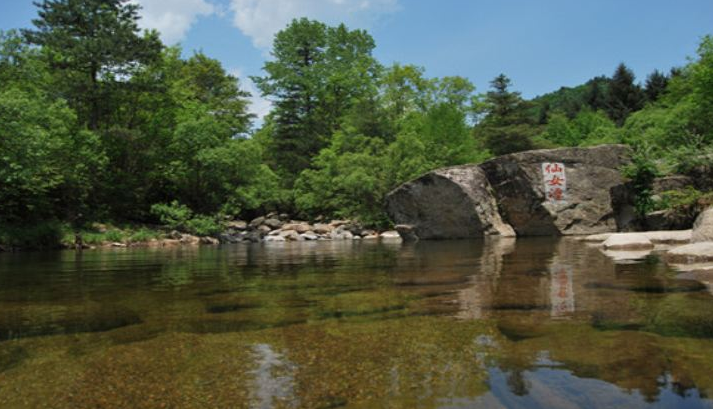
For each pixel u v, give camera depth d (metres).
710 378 1.69
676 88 32.47
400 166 24.56
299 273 6.22
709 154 14.20
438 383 1.75
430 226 15.83
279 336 2.60
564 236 14.18
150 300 4.09
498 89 47.19
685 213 12.70
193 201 27.33
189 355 2.27
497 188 15.86
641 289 3.70
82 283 5.61
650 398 1.52
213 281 5.53
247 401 1.65
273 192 29.58
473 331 2.53
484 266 6.16
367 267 6.77
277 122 38.94
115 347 2.46
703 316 2.68
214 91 39.69
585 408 1.47
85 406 1.66
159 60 25.28
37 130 16.59
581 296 3.49
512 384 1.70
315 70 39.06
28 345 2.54
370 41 42.72
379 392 1.68
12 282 5.85
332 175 27.47
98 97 23.52
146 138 26.08
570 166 15.16
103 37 22.34
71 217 21.25
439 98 37.78
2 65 20.36
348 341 2.43
